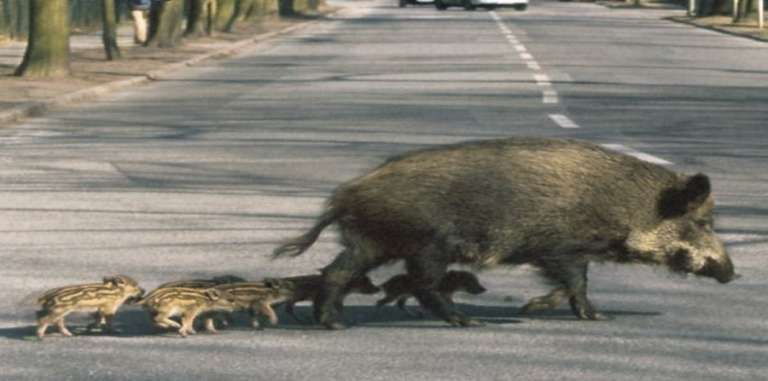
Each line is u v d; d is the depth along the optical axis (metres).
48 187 23.05
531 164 12.89
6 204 21.25
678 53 62.09
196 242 18.08
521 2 121.12
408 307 14.22
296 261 16.75
